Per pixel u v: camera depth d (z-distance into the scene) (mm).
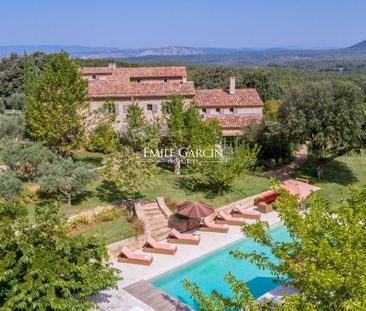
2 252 12109
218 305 10008
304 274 8930
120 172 24359
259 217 25938
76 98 33594
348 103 30531
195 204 23500
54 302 11078
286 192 10547
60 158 27750
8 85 79375
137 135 28438
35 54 91312
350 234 8570
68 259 12836
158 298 16422
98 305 15266
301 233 8953
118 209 25047
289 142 34844
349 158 43250
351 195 10742
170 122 32844
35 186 28000
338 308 7883
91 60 124312
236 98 47812
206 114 46938
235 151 29328
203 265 20172
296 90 33438
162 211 25641
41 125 32531
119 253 20328
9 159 28016
